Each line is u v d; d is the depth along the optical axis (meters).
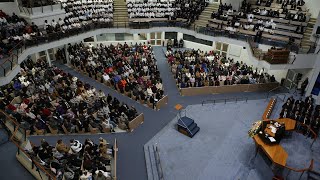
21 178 9.12
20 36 19.58
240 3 26.83
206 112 18.00
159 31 27.00
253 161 13.71
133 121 15.68
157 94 18.12
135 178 12.51
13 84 17.25
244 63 24.53
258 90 21.00
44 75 19.17
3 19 20.58
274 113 17.81
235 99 19.70
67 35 22.59
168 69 24.05
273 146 12.94
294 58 18.34
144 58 23.08
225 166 13.45
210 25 25.56
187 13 27.34
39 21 22.22
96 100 17.06
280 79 22.45
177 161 13.68
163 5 28.48
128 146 14.54
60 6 24.00
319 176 12.09
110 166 12.84
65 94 17.05
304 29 21.88
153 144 14.76
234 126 16.61
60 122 14.93
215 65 22.56
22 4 21.78
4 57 16.67
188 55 24.30
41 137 14.54
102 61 22.11
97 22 25.34
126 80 19.47
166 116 17.38
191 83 20.06
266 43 21.17
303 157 13.67
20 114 14.38
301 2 24.12
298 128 15.77
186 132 15.54
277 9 25.11
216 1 27.97
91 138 14.83
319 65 18.42
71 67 23.67
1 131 11.05
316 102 19.05
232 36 23.22
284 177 12.34
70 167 11.67
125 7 28.48
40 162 10.47
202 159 13.86
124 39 29.05
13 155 10.04
